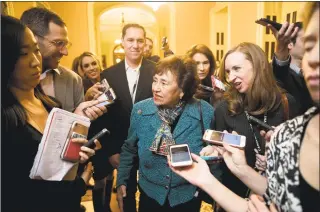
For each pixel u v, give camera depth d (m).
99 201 1.96
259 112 1.08
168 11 5.36
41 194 0.83
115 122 1.77
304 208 0.46
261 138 1.06
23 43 0.78
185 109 1.18
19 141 0.78
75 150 0.87
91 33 4.61
